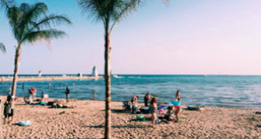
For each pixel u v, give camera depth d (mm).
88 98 31375
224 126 10734
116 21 6367
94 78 140625
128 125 10562
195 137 8711
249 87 61531
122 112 14570
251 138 8641
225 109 17688
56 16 10445
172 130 9703
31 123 10172
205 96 35469
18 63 10602
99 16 6148
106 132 5793
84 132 9172
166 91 44781
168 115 11727
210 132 9492
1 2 9930
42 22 10672
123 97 32750
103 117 12547
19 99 23312
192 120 12125
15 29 10617
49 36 10664
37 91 44344
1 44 11102
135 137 8562
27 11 10836
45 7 10906
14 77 10523
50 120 11492
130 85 68438
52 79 104562
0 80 78500
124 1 6520
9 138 7996
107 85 5816
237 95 37656
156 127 10195
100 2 6031
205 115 14039
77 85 68625
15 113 13383
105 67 5844
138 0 6523
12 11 10109
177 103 11633
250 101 29250
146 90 47406
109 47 5914
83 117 12508
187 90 48500
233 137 8766
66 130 9469
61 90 47406
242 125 11031
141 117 11617
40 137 8289
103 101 23359
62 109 15688
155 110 10312
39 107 16641
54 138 8227
